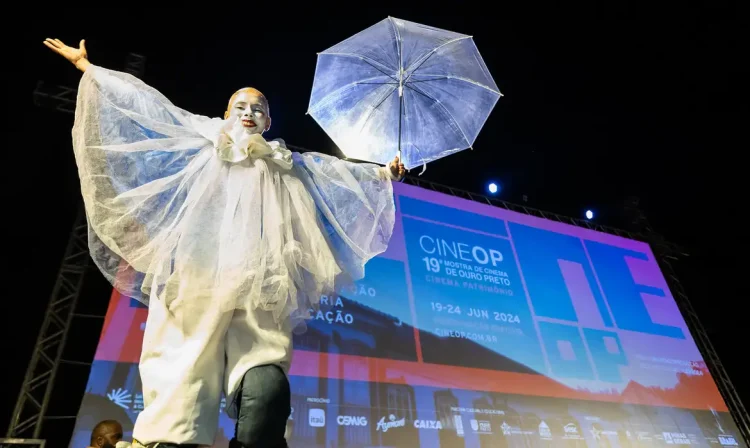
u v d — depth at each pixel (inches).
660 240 303.3
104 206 48.3
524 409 195.6
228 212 46.4
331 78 89.9
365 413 168.6
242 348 40.3
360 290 195.0
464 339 203.3
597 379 221.1
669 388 235.9
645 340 249.3
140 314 160.6
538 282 241.4
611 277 266.1
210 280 42.7
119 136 51.1
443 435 175.3
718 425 234.4
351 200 59.2
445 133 86.8
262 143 51.3
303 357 170.7
